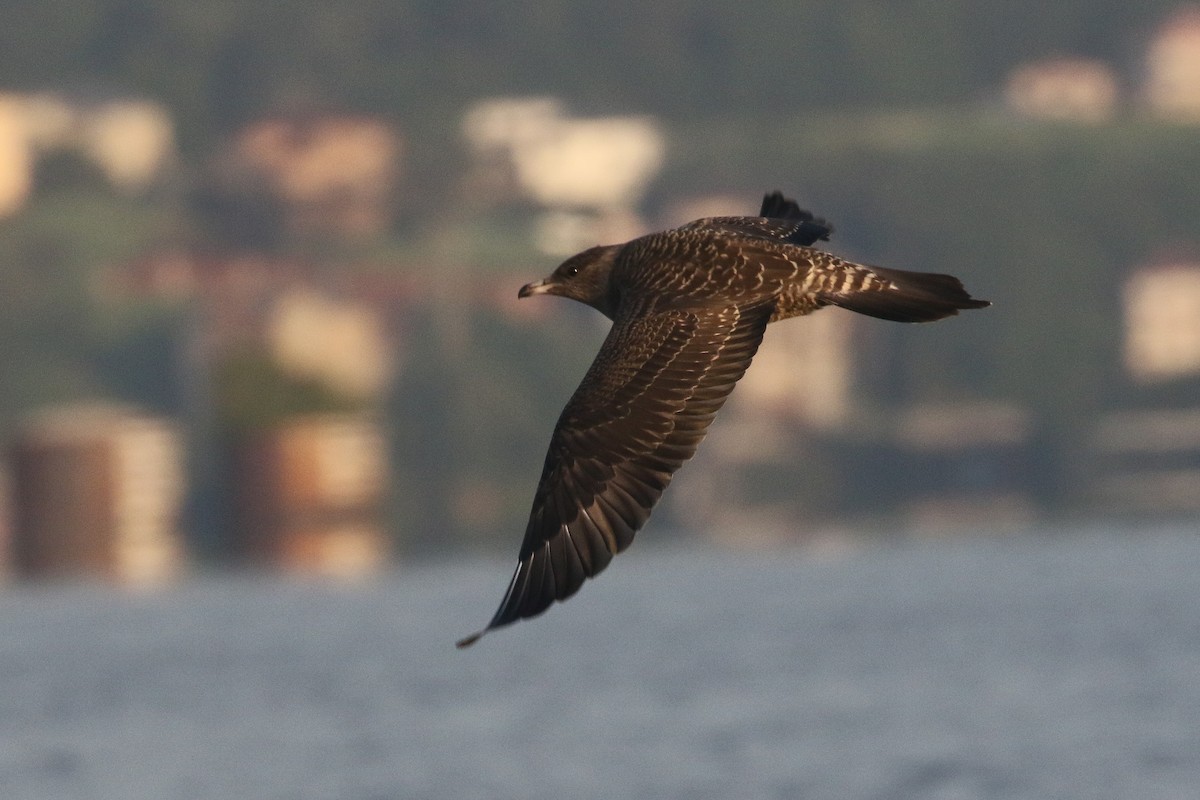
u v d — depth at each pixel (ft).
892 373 380.37
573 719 91.91
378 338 385.91
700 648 126.62
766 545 335.47
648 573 218.18
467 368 371.35
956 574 187.93
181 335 386.11
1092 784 70.69
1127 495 377.71
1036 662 107.96
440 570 244.22
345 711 99.86
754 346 24.03
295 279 411.75
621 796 72.28
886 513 370.94
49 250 421.59
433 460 357.41
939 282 24.04
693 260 24.79
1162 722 82.07
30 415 375.45
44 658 139.64
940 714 88.63
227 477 251.80
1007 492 378.94
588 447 23.86
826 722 87.56
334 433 251.19
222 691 112.88
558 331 385.70
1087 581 167.94
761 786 73.67
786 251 24.50
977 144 431.43
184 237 427.33
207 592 214.90
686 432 23.76
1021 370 386.73
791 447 367.86
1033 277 406.82
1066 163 421.59
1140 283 405.39
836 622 141.28
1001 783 72.18
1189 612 131.34
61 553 252.42
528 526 23.84
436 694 105.09
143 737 94.17
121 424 260.83
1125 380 393.91
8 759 89.35
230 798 77.46
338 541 251.60
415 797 74.54
